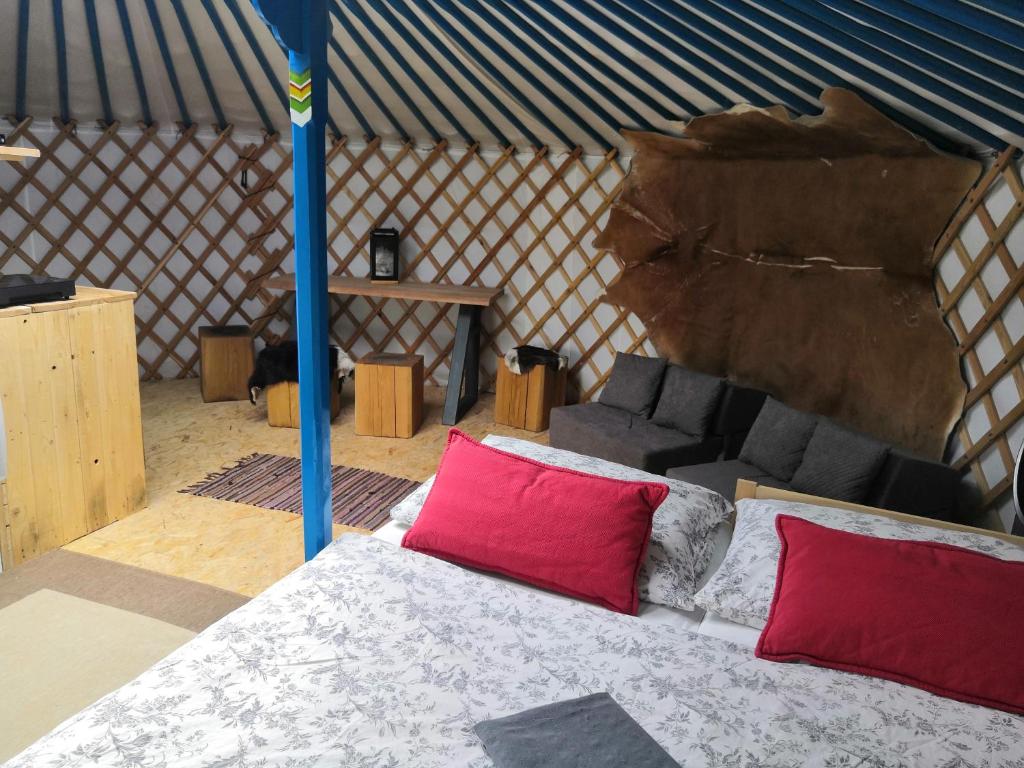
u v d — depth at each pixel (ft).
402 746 4.13
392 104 13.56
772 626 5.33
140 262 15.19
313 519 7.23
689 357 13.29
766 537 6.14
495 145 14.58
